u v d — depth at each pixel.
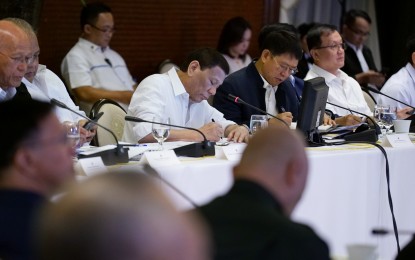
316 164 5.61
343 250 5.84
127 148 5.25
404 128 7.33
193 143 5.56
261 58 7.60
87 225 1.76
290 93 7.79
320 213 5.69
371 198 6.00
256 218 2.78
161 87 6.66
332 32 8.75
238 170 3.04
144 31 11.66
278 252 2.69
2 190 3.16
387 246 6.12
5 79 6.07
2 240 3.08
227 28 11.13
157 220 1.77
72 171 3.31
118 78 10.13
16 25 6.12
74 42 10.91
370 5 13.40
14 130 3.17
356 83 9.00
